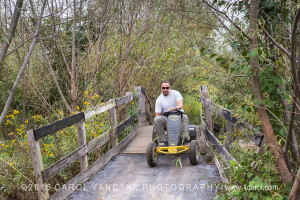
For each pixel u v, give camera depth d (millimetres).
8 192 4965
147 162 5699
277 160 2943
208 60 3312
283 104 2975
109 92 9664
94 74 8758
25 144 6086
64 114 8516
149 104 11367
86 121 6957
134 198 4383
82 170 5117
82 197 4453
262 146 3301
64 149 5973
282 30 2885
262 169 3150
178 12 3096
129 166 5840
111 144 6641
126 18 9062
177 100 6141
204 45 3184
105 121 7199
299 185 2514
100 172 5535
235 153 4582
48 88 9273
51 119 8586
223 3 3023
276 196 2928
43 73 9062
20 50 8055
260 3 2959
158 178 5160
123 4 8148
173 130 5746
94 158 6414
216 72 3281
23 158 5531
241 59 3098
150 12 8719
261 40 3047
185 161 6035
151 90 12297
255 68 2822
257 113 3172
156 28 9977
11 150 6477
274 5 2895
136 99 8805
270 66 2893
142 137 8305
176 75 11672
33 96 9461
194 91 13672
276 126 3115
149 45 10500
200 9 3023
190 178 5078
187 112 12938
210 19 3070
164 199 4305
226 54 3221
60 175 5426
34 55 8578
